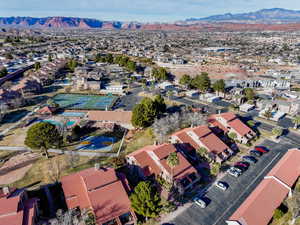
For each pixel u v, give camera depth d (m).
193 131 69.31
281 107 102.00
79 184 49.66
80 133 83.06
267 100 109.81
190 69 173.62
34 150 71.06
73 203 46.00
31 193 52.03
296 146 73.94
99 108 107.12
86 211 44.59
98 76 152.50
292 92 124.00
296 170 56.88
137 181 56.34
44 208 48.25
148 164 57.69
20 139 78.19
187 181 54.34
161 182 54.53
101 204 44.88
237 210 46.81
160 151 58.25
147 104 83.00
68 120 93.44
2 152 70.06
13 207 40.81
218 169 58.75
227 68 176.38
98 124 87.69
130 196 46.84
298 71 176.00
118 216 44.03
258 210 44.97
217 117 82.44
